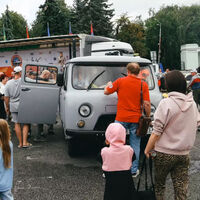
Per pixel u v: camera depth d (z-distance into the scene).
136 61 6.75
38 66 7.79
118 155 3.29
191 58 56.53
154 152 3.45
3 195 3.27
